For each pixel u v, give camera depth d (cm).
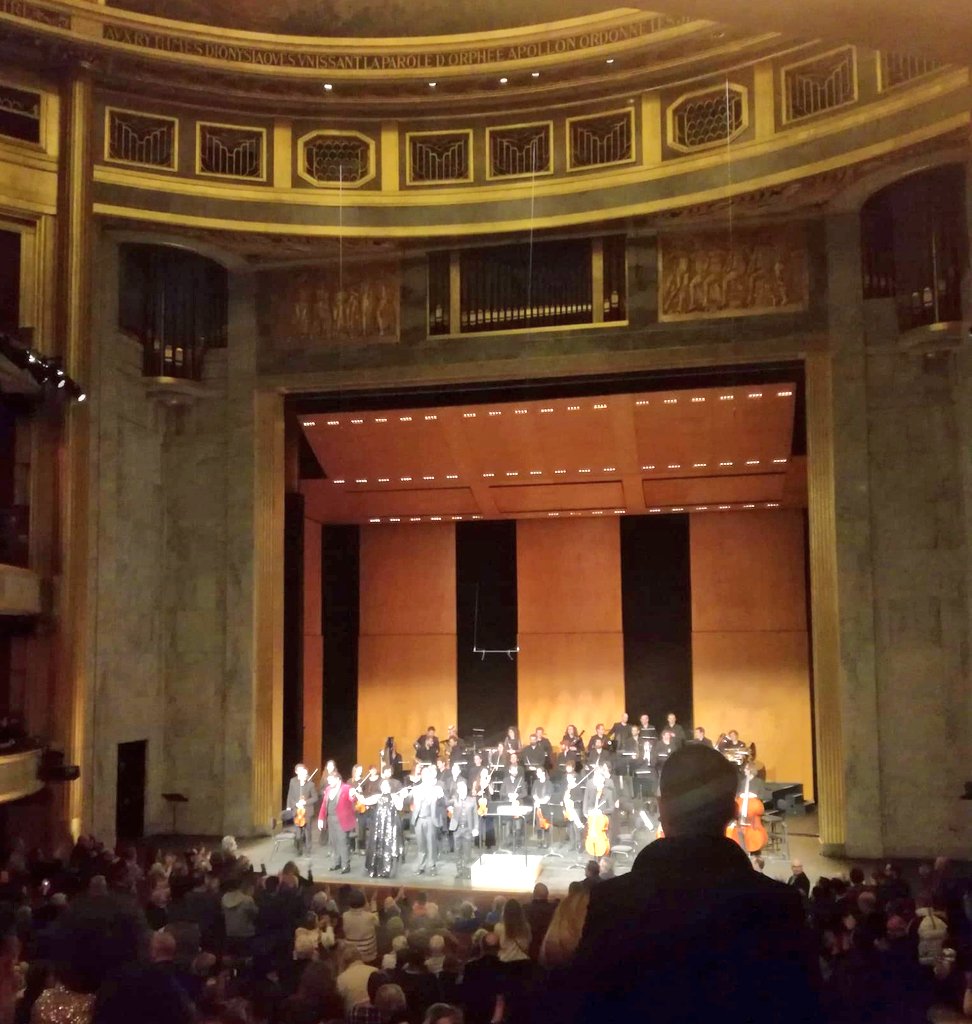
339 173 1903
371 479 2303
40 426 1684
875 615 1734
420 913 968
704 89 1748
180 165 1836
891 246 1778
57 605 1653
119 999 229
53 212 1712
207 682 1995
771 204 1750
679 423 2047
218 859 1205
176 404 2052
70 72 1720
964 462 1689
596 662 2523
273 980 747
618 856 1655
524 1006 515
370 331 1991
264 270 2048
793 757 2367
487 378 1936
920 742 1698
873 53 1553
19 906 830
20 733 1545
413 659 2614
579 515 2544
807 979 176
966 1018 625
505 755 1922
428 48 1797
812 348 1789
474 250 1958
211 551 2020
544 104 1858
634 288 1877
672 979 175
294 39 1781
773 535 2445
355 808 1656
